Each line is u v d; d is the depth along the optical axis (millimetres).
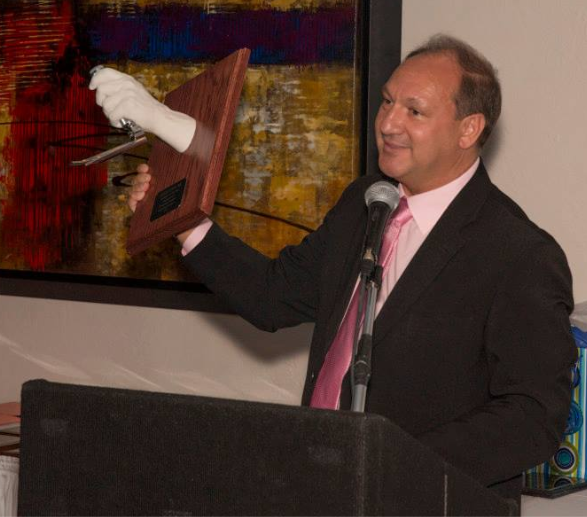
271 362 3682
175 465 1538
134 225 2529
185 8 3654
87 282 3895
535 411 2127
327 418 1447
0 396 4141
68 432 1605
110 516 1581
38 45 3916
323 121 3455
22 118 3961
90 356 3977
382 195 2088
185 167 2355
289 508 1470
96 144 3838
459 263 2338
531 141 3240
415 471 1521
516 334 2229
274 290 2719
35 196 3961
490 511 1724
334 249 2584
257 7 3533
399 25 3404
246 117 3562
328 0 3422
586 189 3158
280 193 3527
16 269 4016
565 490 2693
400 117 2383
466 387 2295
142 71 3732
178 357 3828
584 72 3148
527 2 3227
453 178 2459
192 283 3711
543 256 2285
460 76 2385
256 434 1488
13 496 2812
